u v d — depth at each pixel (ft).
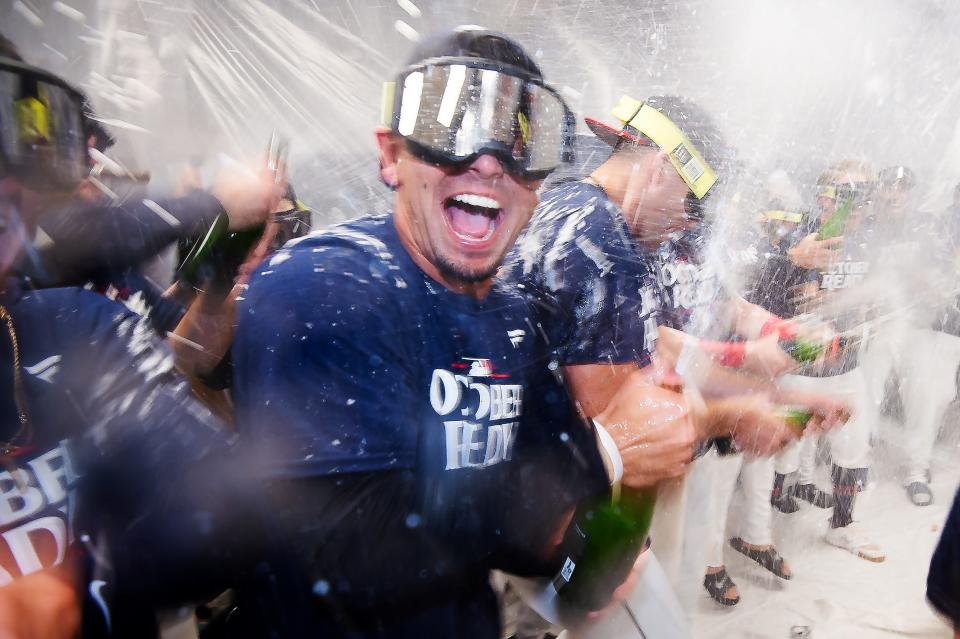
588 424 3.59
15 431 2.63
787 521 9.20
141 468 2.85
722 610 7.56
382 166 3.36
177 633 3.31
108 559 2.85
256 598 3.03
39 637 2.53
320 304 2.85
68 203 2.87
